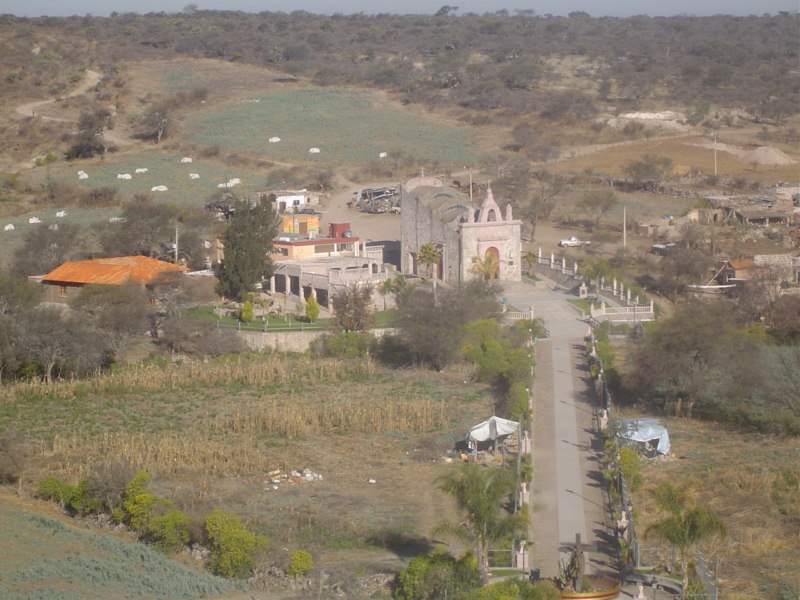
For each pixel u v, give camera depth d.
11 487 100.06
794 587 77.75
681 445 110.19
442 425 117.62
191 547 85.56
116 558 82.00
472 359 137.88
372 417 118.56
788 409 117.38
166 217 193.12
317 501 96.50
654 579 77.19
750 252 197.00
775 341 148.38
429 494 98.44
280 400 127.88
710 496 95.94
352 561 83.25
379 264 178.75
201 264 186.88
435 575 75.12
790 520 91.00
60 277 165.00
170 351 150.25
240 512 92.88
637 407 121.62
